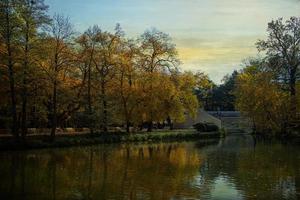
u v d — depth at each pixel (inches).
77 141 2482.8
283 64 2736.2
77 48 2696.9
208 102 6702.8
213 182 1275.8
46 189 1179.9
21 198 1080.2
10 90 2228.1
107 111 2834.6
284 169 1513.3
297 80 2778.1
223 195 1106.1
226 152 2138.3
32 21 2167.8
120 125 3590.1
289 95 2738.7
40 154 2016.5
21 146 2186.3
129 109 3034.0
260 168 1541.6
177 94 3193.9
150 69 3097.9
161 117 3206.2
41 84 2278.5
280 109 2743.6
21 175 1411.2
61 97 2500.0
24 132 2268.7
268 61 2805.1
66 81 2524.6
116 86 2938.0
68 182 1282.0
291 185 1222.9
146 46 3080.7
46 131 2925.7
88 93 2719.0
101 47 2765.7
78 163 1710.1
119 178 1348.4
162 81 3088.1
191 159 1845.5
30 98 2313.0
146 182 1279.5
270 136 3041.3
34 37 2208.4
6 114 2490.2
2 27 2106.3
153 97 3038.9
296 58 2719.0
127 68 2898.6
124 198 1073.5
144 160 1818.4
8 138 2282.2
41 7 2204.7
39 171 1494.8
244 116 3403.1
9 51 2127.2
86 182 1279.5
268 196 1093.1
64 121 3112.7
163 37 3110.2
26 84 2210.9
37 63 2220.7
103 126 2839.6
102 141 2662.4
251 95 2945.4
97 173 1450.5
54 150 2210.9
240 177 1355.8
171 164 1680.6
